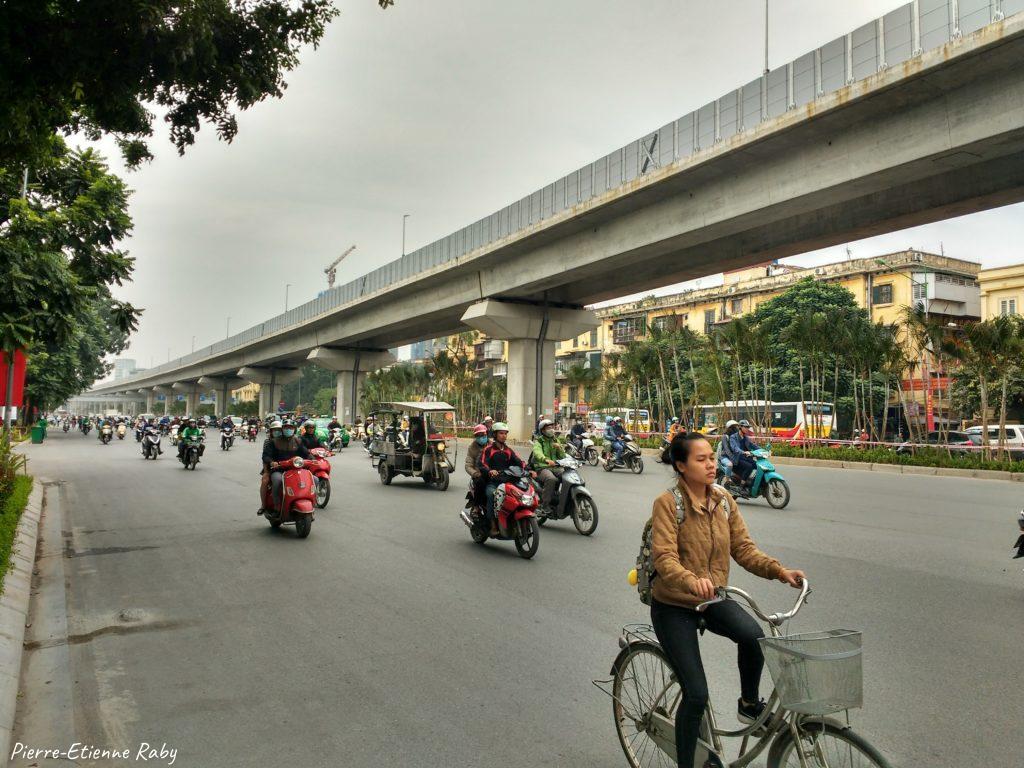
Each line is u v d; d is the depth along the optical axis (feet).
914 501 41.91
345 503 41.32
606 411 138.41
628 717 10.34
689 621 9.34
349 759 10.87
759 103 54.85
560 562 25.04
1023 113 41.70
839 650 7.77
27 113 22.08
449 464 48.44
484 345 226.38
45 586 21.86
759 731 8.63
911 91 45.32
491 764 10.69
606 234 76.07
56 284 31.22
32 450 97.60
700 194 63.52
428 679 14.10
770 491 39.45
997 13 40.50
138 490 48.08
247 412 295.89
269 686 13.80
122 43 20.45
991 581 21.67
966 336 65.16
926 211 54.24
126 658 15.46
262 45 23.80
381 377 177.88
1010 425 94.02
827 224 61.98
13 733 11.80
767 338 89.51
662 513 9.40
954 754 10.73
